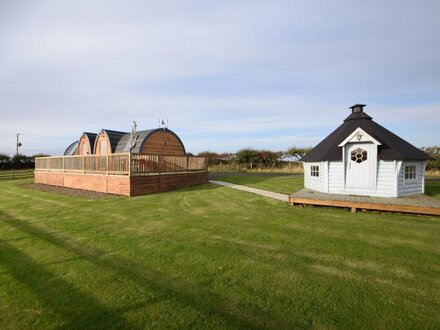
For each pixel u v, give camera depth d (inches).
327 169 452.8
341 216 324.8
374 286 149.6
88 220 306.7
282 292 143.1
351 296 138.8
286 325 115.0
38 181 779.4
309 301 134.1
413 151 436.1
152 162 545.3
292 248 211.6
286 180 727.1
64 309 127.8
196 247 214.4
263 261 185.5
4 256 196.2
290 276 162.2
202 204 405.1
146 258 191.5
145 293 142.3
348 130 477.4
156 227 275.7
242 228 270.7
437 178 779.4
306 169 538.0
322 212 348.2
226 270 171.0
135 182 502.0
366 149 422.0
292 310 126.2
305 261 185.3
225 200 438.0
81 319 120.0
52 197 492.1
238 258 191.0
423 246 214.4
